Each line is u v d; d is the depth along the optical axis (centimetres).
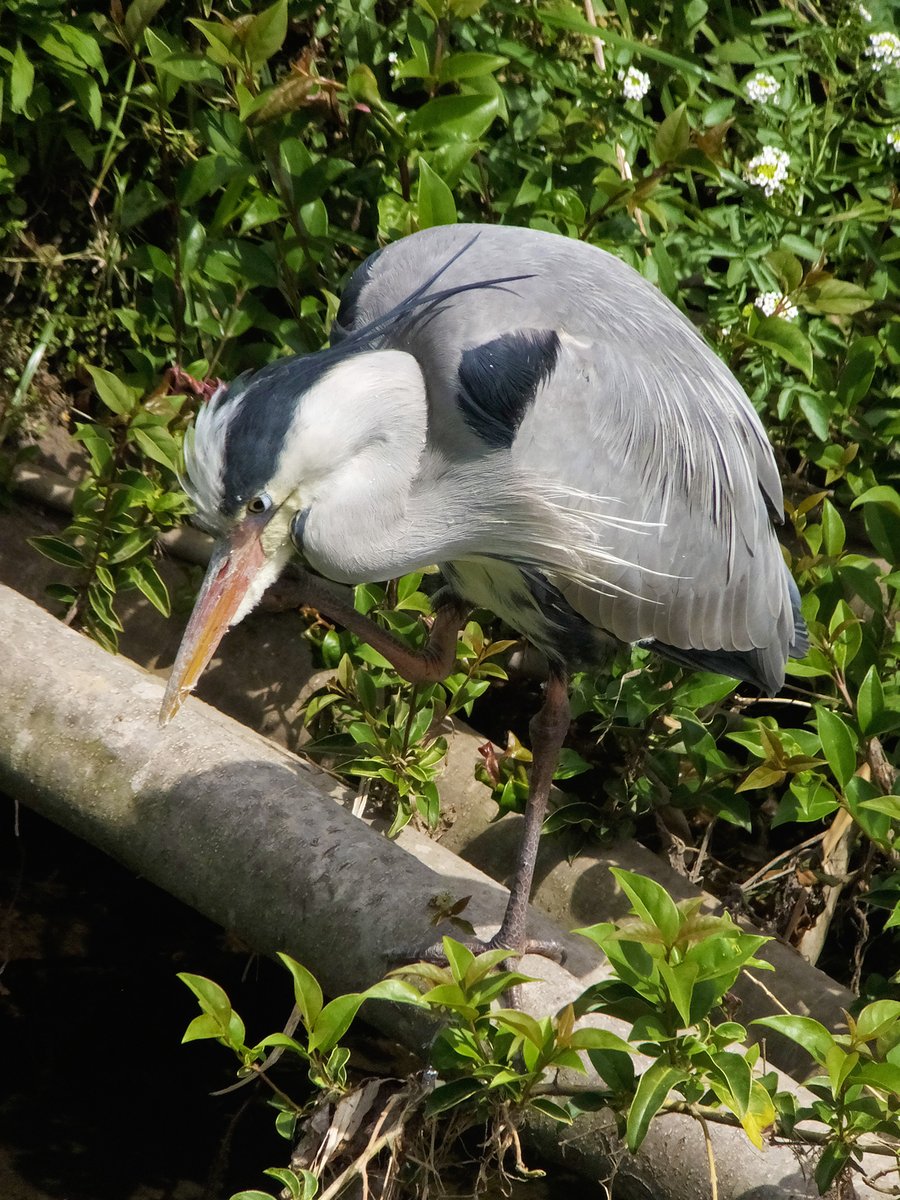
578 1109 608
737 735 836
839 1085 568
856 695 923
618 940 576
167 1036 924
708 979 567
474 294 764
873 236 1082
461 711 1090
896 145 1049
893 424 986
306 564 970
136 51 937
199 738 789
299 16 1013
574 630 853
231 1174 845
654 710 930
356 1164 636
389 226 912
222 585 742
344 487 737
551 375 749
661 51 1031
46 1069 894
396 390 739
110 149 991
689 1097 586
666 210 1024
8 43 973
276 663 1004
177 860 768
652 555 820
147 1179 834
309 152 959
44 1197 816
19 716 799
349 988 724
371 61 988
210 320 961
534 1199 821
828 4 1221
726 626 873
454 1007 593
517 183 1001
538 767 828
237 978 968
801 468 1096
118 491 892
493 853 952
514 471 761
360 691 891
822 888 974
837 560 934
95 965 961
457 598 892
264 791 767
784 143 1055
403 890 727
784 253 947
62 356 1076
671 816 1005
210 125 940
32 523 1024
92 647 837
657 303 843
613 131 1014
